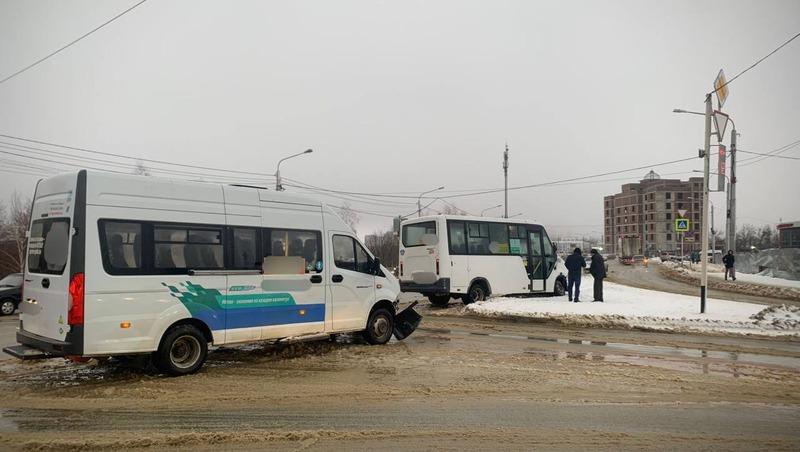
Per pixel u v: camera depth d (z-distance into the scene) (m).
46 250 7.67
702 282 15.66
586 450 5.11
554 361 9.32
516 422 5.92
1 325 15.30
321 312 9.84
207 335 8.40
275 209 9.38
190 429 5.60
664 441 5.36
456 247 17.83
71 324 7.02
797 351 10.60
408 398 6.88
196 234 8.27
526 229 19.97
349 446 5.15
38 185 8.23
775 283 30.08
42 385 7.38
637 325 13.91
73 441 5.19
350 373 8.26
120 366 8.58
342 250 10.41
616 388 7.45
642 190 141.50
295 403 6.61
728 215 34.19
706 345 11.23
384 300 11.07
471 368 8.66
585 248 101.25
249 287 8.80
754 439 5.45
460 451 5.05
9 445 5.08
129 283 7.46
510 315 15.50
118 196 7.54
